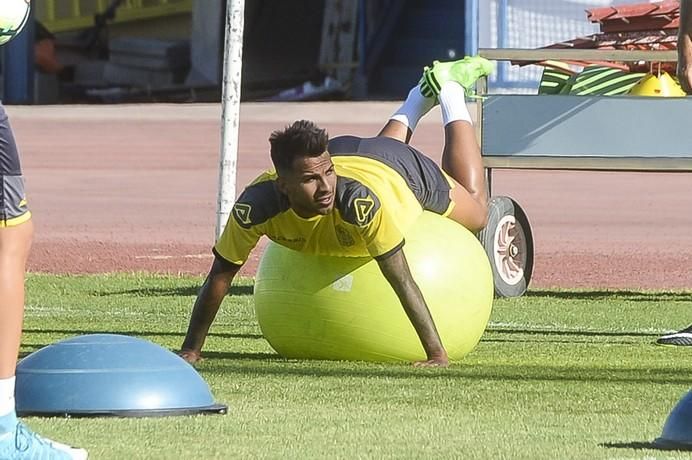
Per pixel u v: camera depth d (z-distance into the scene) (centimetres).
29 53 10475
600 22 3612
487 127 3219
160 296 3206
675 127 3133
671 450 1577
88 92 10638
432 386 2017
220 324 2811
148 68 10719
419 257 2244
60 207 5172
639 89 3347
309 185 2084
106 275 3572
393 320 2219
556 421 1756
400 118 3070
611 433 1677
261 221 2170
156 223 4725
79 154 7269
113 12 10825
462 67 3045
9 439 1498
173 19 10825
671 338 2541
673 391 1994
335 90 10262
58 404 1723
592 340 2612
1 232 1525
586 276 3638
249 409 1814
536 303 3164
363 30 10388
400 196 2205
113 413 1720
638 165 3150
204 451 1560
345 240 2166
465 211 2567
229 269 2234
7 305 1517
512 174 6384
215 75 10681
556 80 3531
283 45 10781
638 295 3322
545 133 3189
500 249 3234
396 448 1586
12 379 1516
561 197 5509
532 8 7625
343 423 1730
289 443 1608
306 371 2158
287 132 2081
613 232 4500
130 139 8038
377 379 2075
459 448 1587
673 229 4581
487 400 1908
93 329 2684
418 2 10369
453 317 2253
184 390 1767
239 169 6328
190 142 7881
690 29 2600
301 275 2252
